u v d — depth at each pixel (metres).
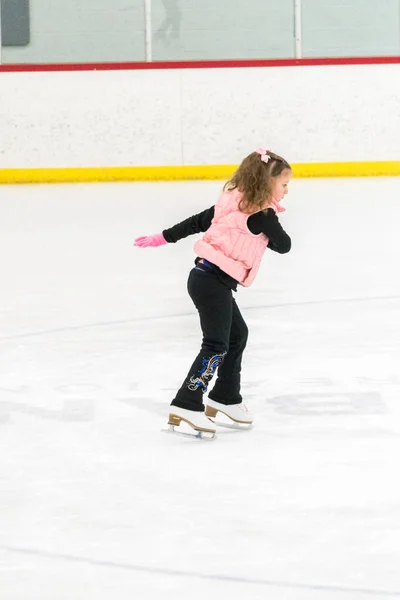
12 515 6.43
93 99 30.72
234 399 8.28
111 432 8.23
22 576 5.51
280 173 7.86
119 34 31.14
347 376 9.87
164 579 5.44
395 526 6.15
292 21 31.23
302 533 6.06
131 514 6.43
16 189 29.59
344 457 7.51
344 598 5.18
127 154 30.98
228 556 5.73
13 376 10.05
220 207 8.04
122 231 21.11
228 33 31.34
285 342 11.33
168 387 9.55
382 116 31.11
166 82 30.77
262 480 7.04
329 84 30.95
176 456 7.62
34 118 30.73
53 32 31.02
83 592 5.30
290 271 16.23
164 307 13.40
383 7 31.11
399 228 20.97
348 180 30.39
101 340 11.53
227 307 8.02
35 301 14.02
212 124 30.97
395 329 11.91
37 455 7.68
